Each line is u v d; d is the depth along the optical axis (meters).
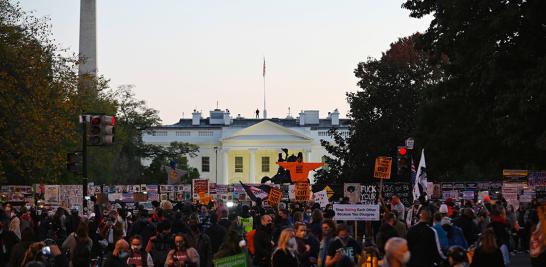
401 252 11.65
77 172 32.22
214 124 186.12
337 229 18.66
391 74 81.69
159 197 51.75
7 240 24.11
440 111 51.84
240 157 172.38
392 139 78.12
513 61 46.12
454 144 51.69
